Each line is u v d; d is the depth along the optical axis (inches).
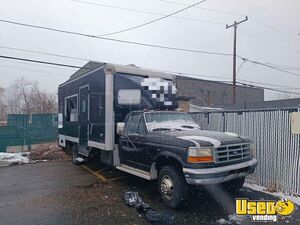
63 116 495.5
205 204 225.5
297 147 248.5
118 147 301.7
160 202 232.4
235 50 875.4
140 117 270.2
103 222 191.6
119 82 312.2
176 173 213.6
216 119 334.6
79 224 188.7
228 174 207.3
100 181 310.7
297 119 245.6
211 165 202.4
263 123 278.5
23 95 2130.9
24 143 649.6
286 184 256.2
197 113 361.4
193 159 199.6
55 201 239.5
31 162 466.3
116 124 306.8
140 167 260.8
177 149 211.9
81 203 232.8
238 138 228.4
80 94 393.4
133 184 294.7
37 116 677.3
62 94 502.3
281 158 261.1
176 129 257.0
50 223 190.9
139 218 198.8
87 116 363.9
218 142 209.8
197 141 205.6
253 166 226.7
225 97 1598.2
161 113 277.9
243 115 301.0
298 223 187.8
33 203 235.1
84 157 413.4
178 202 209.8
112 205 227.1
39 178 334.6
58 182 310.3
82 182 307.7
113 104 307.0
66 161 469.7
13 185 300.8
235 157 218.1
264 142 277.1
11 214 209.5
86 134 368.2
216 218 196.5
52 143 675.4
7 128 628.4
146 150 248.2
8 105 2181.3
